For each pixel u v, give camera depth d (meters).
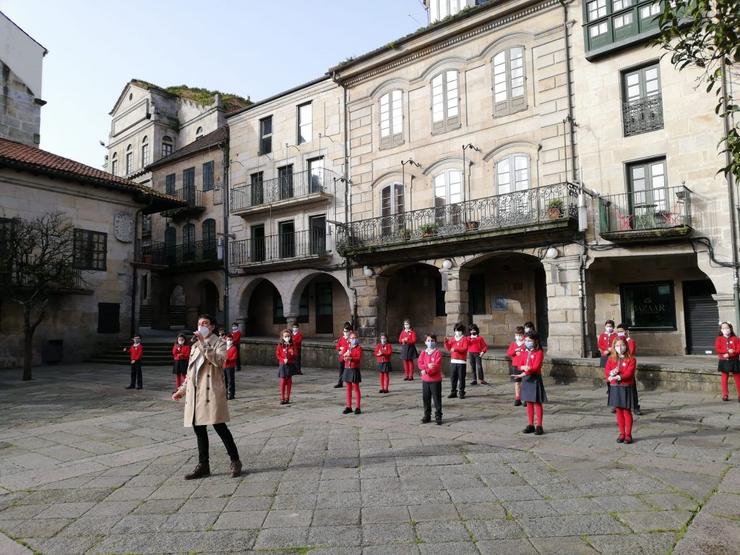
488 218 18.38
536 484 5.83
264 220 26.23
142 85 37.38
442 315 22.39
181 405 11.63
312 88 24.67
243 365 21.14
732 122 14.38
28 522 5.00
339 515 5.02
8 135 25.14
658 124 15.52
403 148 21.34
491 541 4.42
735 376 10.98
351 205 22.80
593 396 11.84
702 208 14.69
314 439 8.10
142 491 5.83
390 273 21.69
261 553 4.28
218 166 28.94
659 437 7.88
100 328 23.81
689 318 17.20
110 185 23.78
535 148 17.86
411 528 4.70
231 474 6.34
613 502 5.25
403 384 14.54
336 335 24.97
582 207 15.70
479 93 19.42
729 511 4.93
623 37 16.06
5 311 20.89
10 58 25.50
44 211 22.19
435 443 7.70
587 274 16.42
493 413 10.01
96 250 23.91
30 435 8.73
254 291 28.73
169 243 31.66
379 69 22.30
